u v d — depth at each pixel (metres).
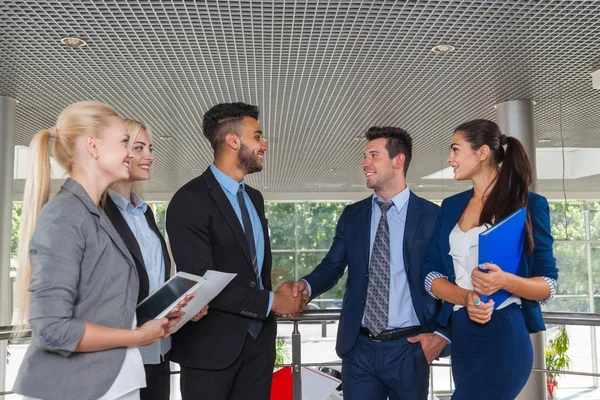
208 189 2.14
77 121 1.54
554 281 1.87
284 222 13.35
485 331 1.92
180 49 3.80
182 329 2.10
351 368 2.42
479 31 3.51
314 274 2.55
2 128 4.79
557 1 3.11
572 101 5.19
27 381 1.44
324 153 7.84
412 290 2.34
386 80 4.53
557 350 9.35
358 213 2.54
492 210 1.91
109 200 1.96
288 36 3.58
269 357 2.21
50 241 1.40
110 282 1.51
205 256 2.04
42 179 1.50
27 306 1.47
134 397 1.55
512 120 5.13
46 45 3.72
